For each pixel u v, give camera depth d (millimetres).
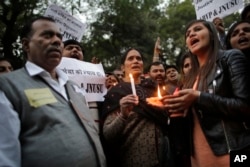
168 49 28922
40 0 15438
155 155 2834
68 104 2275
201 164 2174
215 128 2127
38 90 2137
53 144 2004
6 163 1814
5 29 15102
